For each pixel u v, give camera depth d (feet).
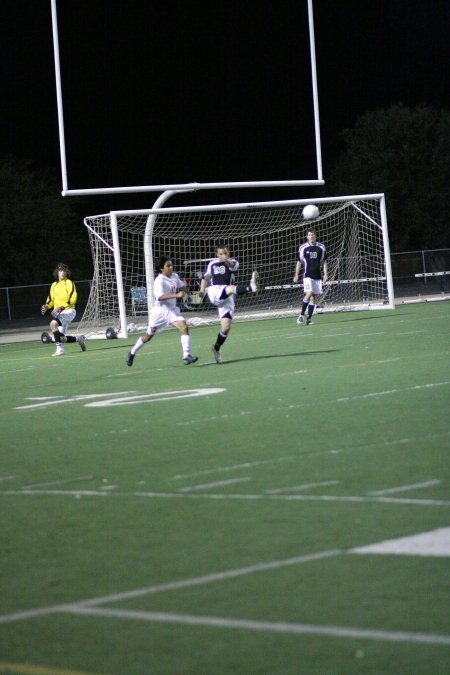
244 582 47.21
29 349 218.38
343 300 303.68
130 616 43.65
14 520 62.54
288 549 52.16
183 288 148.56
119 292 225.76
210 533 56.29
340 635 40.14
